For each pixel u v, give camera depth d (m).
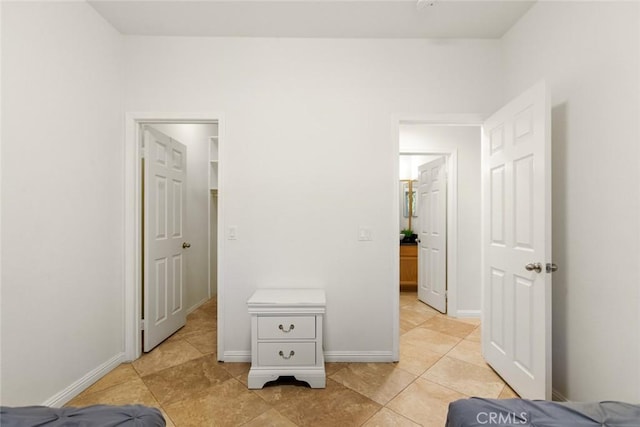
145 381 1.92
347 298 2.22
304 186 2.22
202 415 1.59
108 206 2.06
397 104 2.24
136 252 2.24
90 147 1.90
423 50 2.24
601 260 1.42
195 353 2.31
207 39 2.22
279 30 2.14
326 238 2.23
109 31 2.07
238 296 2.21
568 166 1.62
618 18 1.34
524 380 1.68
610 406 0.93
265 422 1.53
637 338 1.26
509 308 1.84
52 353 1.63
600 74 1.43
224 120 2.21
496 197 2.01
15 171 1.44
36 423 0.85
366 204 2.23
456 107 2.24
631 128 1.29
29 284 1.50
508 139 1.86
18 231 1.45
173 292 2.69
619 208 1.33
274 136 2.22
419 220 3.81
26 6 1.50
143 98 2.21
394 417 1.57
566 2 1.62
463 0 1.84
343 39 2.23
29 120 1.51
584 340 1.52
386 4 1.88
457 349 2.39
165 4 1.88
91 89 1.91
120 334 2.17
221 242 2.21
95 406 0.97
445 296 3.26
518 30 2.03
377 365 2.14
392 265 2.22
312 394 1.78
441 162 3.31
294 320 1.87
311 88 2.22
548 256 1.52
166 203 2.59
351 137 2.23
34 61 1.54
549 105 1.52
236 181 2.21
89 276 1.89
